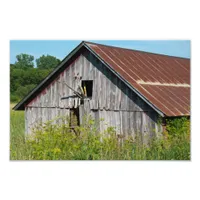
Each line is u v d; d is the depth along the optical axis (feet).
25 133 68.03
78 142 50.06
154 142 53.01
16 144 57.93
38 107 67.21
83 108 61.93
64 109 64.18
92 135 50.52
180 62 74.69
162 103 54.95
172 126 54.54
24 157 48.52
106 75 59.62
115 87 58.70
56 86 65.21
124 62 61.93
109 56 61.11
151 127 54.80
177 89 62.80
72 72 63.31
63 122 63.93
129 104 57.16
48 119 65.98
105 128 59.31
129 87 56.54
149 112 55.16
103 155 48.49
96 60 60.75
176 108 55.57
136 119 56.39
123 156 50.16
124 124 57.52
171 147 51.47
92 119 60.80
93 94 60.95
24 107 70.13
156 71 65.46
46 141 48.37
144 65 65.16
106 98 59.52
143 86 57.57
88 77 61.52
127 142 53.88
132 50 67.82
